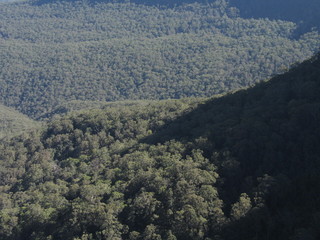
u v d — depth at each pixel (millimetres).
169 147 80312
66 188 79688
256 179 63969
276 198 57469
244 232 53594
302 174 60812
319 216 48469
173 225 57594
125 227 60719
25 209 74625
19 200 83750
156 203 61906
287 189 57875
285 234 50562
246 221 54594
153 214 61062
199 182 63656
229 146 72188
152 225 58219
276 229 52281
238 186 64688
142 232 59562
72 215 64625
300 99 77625
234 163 66188
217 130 78250
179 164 69062
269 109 79062
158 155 79625
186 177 65000
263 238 52188
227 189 64500
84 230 62281
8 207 81875
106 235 59469
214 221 56500
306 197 55281
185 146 77688
